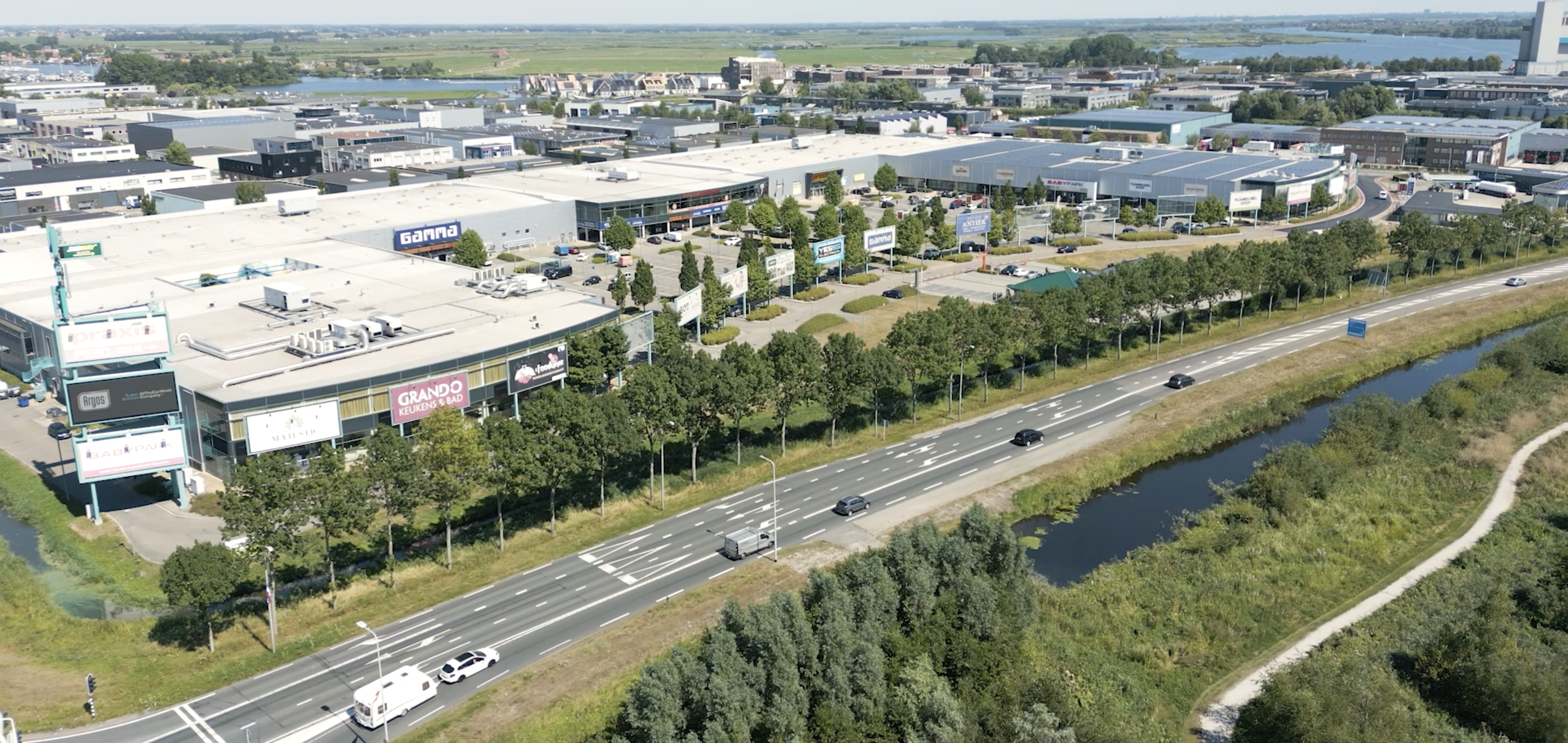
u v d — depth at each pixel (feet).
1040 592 318.86
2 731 245.86
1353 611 312.09
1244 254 593.01
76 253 477.36
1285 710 252.01
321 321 480.23
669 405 374.84
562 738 256.11
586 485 395.75
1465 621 295.07
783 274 622.13
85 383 348.59
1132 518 381.81
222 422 377.50
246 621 307.99
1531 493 383.86
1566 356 515.91
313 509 306.55
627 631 297.94
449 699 269.44
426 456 330.13
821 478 403.95
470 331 460.14
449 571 334.24
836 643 263.70
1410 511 372.38
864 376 415.85
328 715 264.31
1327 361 539.29
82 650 291.99
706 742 235.81
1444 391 463.01
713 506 379.76
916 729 253.03
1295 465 390.01
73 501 381.40
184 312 496.64
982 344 462.19
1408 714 254.47
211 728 259.39
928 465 414.82
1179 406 477.36
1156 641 297.33
